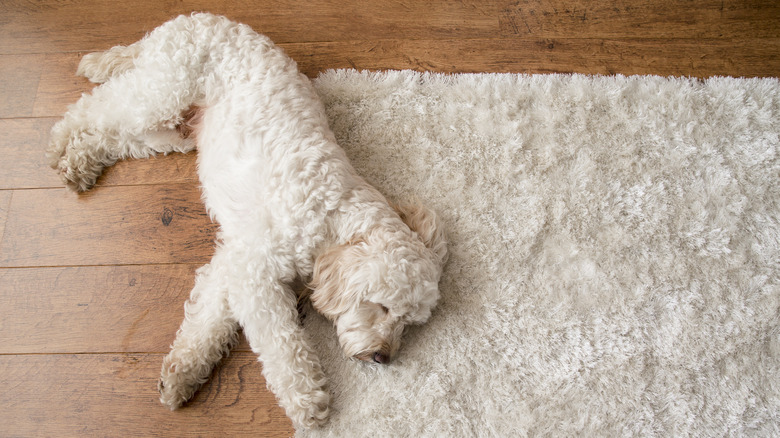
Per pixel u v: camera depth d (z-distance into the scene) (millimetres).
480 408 1608
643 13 2295
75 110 1852
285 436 1571
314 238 1509
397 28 2256
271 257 1497
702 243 1891
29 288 1735
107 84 1856
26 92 2033
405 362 1653
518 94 2117
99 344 1672
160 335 1687
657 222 1917
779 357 1729
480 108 2084
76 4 2201
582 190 1962
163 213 1856
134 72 1746
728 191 1974
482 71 2199
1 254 1779
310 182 1485
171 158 1939
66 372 1634
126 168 1922
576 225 1905
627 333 1742
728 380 1688
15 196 1863
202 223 1843
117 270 1771
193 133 1833
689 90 2141
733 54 2240
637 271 1842
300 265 1563
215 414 1595
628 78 2170
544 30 2279
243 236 1523
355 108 2062
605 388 1658
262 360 1539
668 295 1811
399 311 1495
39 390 1611
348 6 2281
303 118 1593
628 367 1689
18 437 1555
